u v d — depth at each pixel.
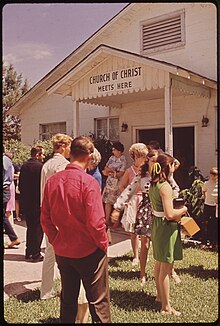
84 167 2.98
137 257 5.49
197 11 9.59
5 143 10.64
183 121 9.76
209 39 9.40
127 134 10.98
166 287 3.80
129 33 10.98
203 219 6.76
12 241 6.49
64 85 9.06
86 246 2.84
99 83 8.47
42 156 5.81
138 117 10.73
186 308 3.94
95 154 4.80
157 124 10.34
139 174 4.63
